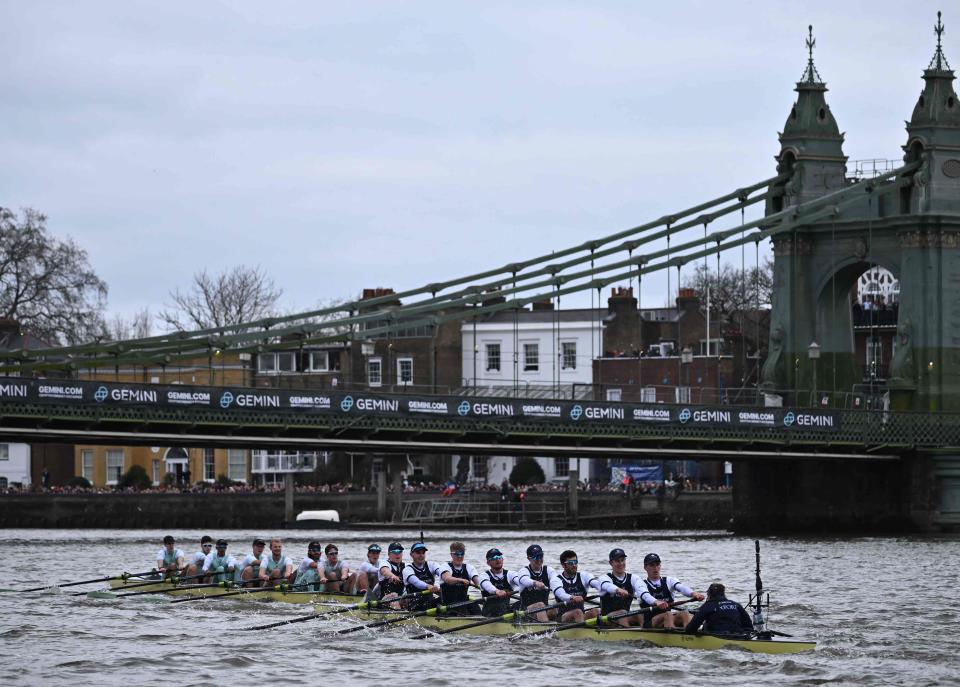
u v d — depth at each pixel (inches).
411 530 3774.6
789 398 3622.0
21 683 1370.6
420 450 3041.3
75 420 2655.0
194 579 2070.6
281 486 4498.0
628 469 4480.8
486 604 1653.5
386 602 1721.2
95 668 1445.6
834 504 3555.6
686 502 3850.9
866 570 2464.3
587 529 3841.0
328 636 1636.3
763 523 3614.7
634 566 2491.4
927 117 3518.7
